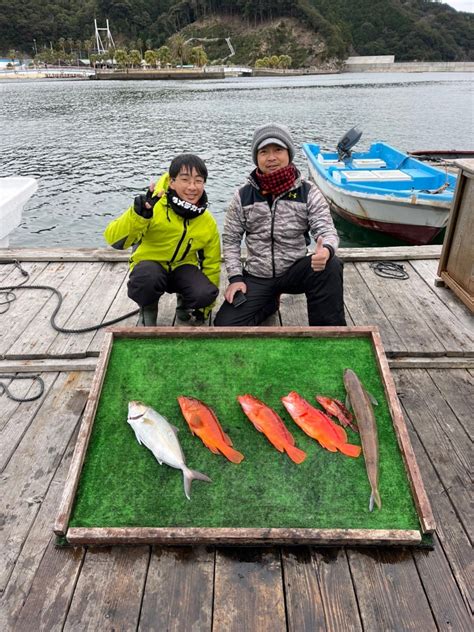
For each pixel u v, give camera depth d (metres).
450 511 2.04
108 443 2.12
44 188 12.62
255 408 2.20
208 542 1.81
